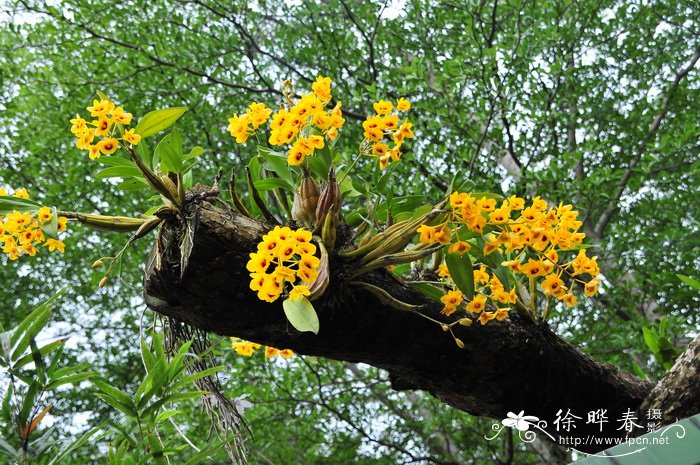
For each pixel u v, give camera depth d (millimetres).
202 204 1817
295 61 7082
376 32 7023
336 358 2104
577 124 6969
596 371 2414
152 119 1947
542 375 2289
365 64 7094
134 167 2014
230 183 1901
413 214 1989
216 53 6836
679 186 7266
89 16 6703
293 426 7250
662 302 7102
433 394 2463
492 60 5520
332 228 1814
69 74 6855
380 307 1966
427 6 7098
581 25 6762
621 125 7180
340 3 7281
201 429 5586
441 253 2223
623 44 7184
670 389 2270
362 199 3656
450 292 1974
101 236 7328
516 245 1920
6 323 7887
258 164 2195
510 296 2035
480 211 1852
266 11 7281
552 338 2340
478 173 6391
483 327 2178
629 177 6949
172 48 6797
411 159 5836
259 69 7125
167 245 1800
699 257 6797
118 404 2002
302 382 6734
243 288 1792
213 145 6930
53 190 6691
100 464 3994
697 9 7312
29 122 6961
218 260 1763
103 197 6922
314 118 1815
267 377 6258
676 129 7223
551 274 2062
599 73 7266
